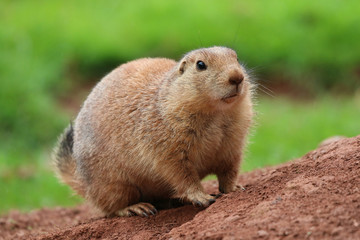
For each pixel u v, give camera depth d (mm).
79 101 30656
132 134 10906
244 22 34000
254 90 11883
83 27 34719
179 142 10344
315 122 24094
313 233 7152
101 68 33188
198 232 8211
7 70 27422
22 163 23328
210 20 34188
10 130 25969
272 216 7898
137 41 33500
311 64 31812
